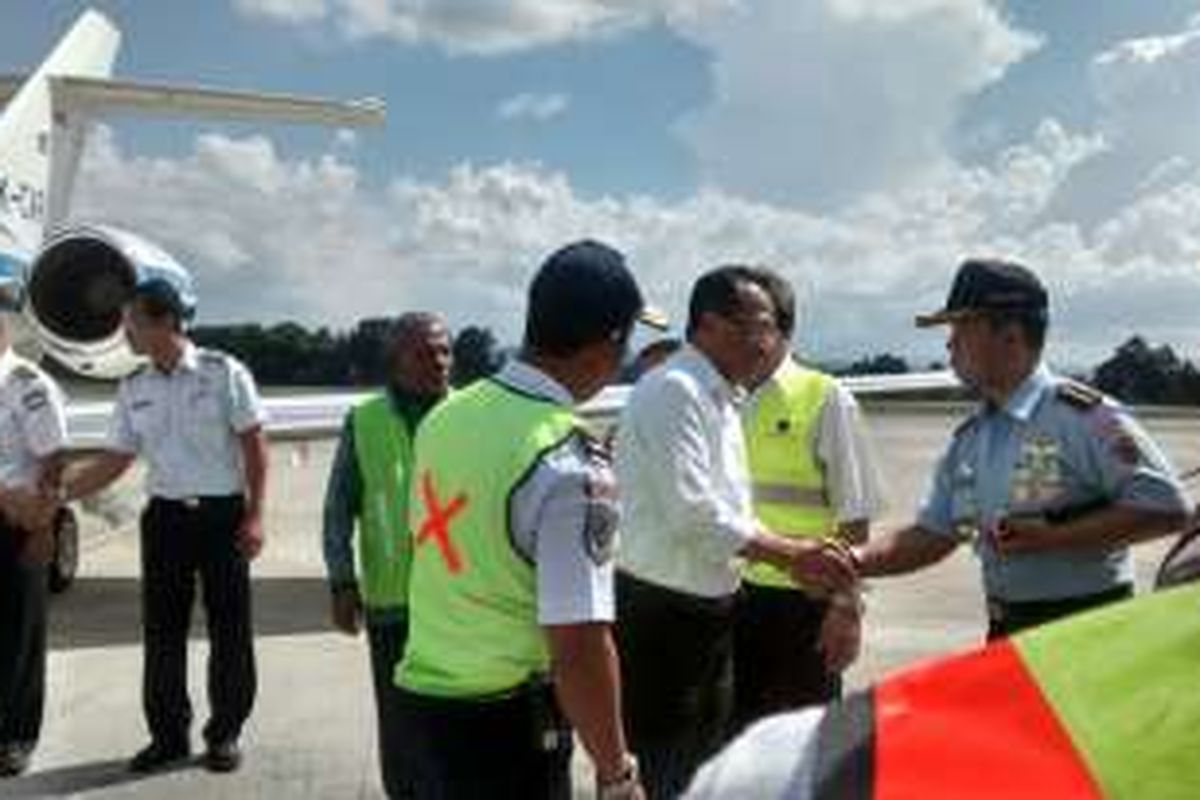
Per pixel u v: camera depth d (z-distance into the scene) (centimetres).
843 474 610
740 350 509
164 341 823
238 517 830
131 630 1262
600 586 371
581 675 369
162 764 840
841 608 483
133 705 993
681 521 495
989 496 456
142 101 1828
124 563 1669
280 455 1892
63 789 804
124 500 2127
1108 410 442
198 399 822
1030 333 448
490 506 378
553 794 394
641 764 522
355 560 711
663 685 514
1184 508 440
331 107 1902
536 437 374
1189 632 118
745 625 580
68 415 1428
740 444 521
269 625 1262
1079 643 121
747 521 495
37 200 1656
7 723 825
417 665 398
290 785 809
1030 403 451
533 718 388
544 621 370
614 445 517
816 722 123
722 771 121
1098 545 440
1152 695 114
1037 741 115
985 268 450
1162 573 139
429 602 397
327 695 1012
